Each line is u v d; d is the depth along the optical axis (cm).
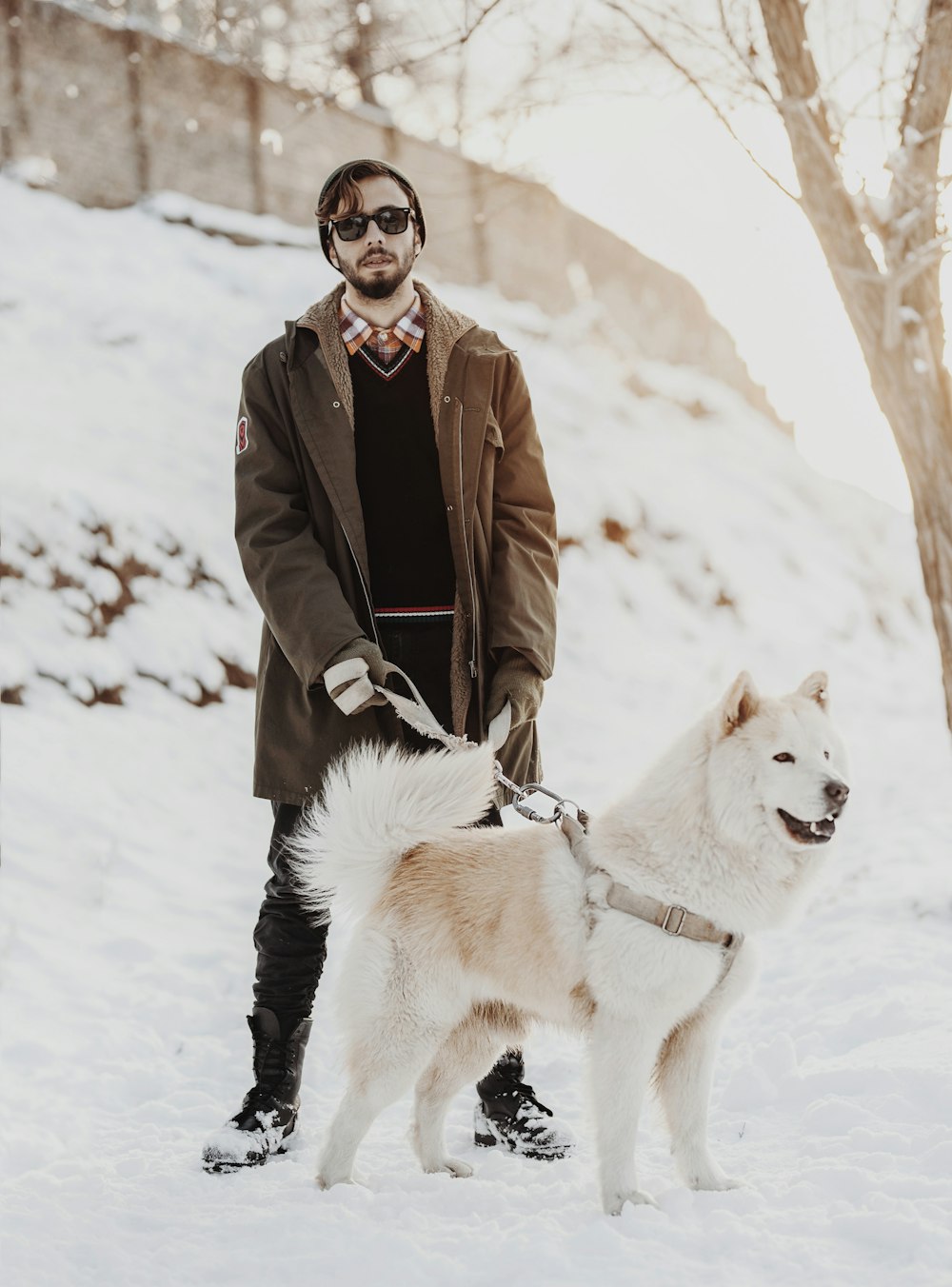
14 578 797
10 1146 316
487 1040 300
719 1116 322
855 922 506
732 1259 228
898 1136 275
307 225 1627
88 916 532
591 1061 267
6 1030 404
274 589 307
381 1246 237
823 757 259
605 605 1277
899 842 649
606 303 2034
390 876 297
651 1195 264
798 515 1680
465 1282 224
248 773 776
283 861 314
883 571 1697
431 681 322
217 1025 440
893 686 1373
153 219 1424
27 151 1359
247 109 1555
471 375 321
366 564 314
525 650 318
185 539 923
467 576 317
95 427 1014
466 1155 315
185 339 1219
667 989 261
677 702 1154
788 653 1373
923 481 422
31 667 755
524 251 1892
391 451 320
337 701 297
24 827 600
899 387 410
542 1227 246
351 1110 283
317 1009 457
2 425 938
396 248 312
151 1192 279
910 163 390
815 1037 366
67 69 1391
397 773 298
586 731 1034
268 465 321
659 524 1435
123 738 750
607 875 268
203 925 551
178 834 662
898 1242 227
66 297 1183
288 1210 258
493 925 280
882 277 381
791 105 383
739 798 259
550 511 340
